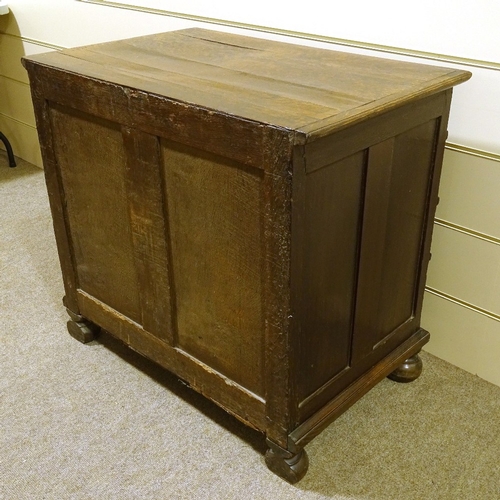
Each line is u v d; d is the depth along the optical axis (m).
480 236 1.36
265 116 0.93
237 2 1.60
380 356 1.34
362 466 1.25
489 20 1.19
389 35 1.34
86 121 1.24
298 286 1.03
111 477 1.23
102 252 1.39
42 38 2.30
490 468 1.24
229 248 1.09
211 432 1.33
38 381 1.48
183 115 1.02
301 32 1.50
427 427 1.34
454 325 1.49
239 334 1.16
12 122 2.68
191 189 1.09
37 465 1.25
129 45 1.41
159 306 1.29
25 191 2.44
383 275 1.24
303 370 1.13
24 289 1.82
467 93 1.27
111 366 1.53
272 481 1.22
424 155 1.19
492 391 1.45
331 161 0.97
